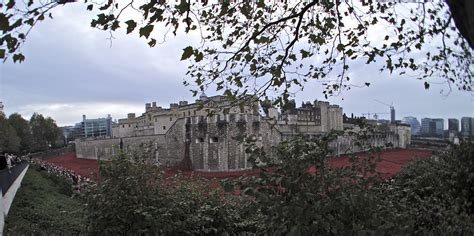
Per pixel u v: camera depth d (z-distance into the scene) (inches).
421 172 304.2
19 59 159.8
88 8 182.9
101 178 340.8
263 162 204.7
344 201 185.3
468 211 270.2
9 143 2650.1
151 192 350.3
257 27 315.3
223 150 1546.5
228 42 325.4
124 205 322.0
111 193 322.7
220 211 394.6
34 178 1167.0
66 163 2477.9
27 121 3688.5
